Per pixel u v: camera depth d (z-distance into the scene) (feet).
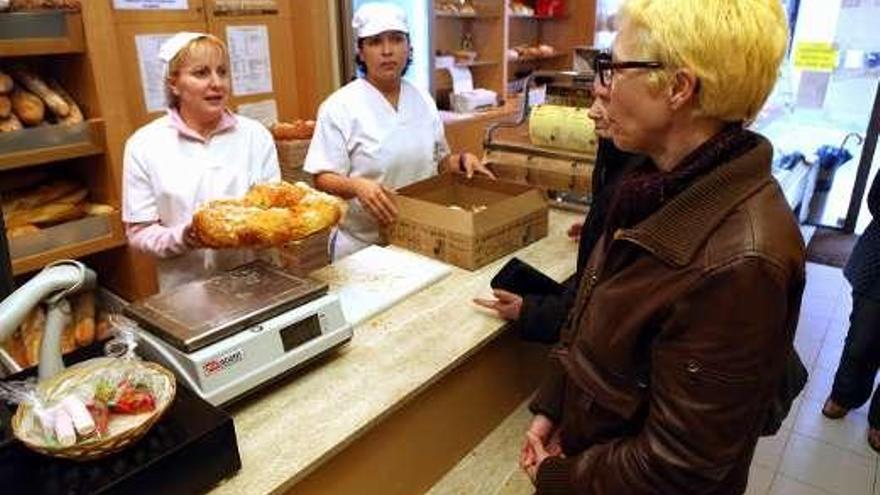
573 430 3.04
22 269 7.02
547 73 6.70
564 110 6.14
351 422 3.18
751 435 2.40
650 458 2.44
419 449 3.79
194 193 5.55
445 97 12.84
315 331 3.58
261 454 2.96
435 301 4.49
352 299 4.41
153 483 2.57
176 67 5.38
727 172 2.34
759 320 2.19
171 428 2.73
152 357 3.23
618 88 2.46
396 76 6.59
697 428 2.30
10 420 2.75
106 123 7.40
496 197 5.90
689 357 2.28
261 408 3.29
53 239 7.27
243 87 8.72
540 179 6.30
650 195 2.51
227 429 2.78
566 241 5.58
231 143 5.88
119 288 8.42
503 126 6.98
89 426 2.55
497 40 13.35
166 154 5.51
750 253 2.18
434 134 7.11
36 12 6.59
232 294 3.59
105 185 7.79
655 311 2.40
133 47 7.48
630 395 2.64
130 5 7.35
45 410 2.65
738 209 2.31
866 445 7.41
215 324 3.23
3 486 2.44
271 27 8.90
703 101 2.31
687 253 2.32
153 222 5.57
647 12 2.31
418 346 3.89
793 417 7.89
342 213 4.64
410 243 5.36
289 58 9.27
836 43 13.00
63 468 2.53
